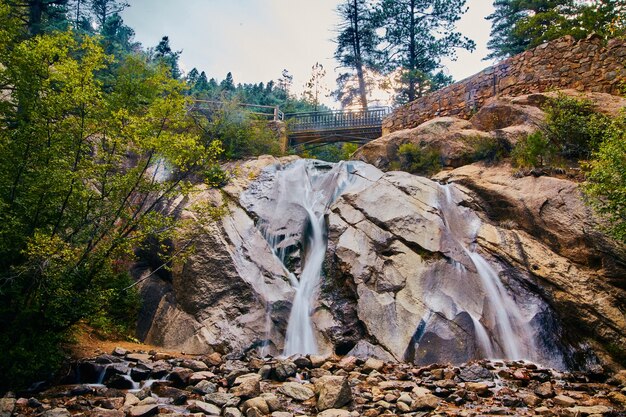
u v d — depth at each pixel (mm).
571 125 12164
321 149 26406
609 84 13609
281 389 6629
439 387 6738
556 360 8320
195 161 8617
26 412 5500
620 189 7539
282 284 10398
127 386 6723
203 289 10016
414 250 10180
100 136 7793
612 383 7336
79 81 6906
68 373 7031
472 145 13781
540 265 9633
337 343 8922
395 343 8508
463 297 9203
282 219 12078
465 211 11477
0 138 6691
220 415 5695
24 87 6957
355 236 10711
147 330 9984
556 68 14914
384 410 5902
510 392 6594
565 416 5582
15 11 14766
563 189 10531
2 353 6211
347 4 33312
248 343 9016
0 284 6434
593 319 8531
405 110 19281
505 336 8820
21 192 6832
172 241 10992
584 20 16766
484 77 16828
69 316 6969
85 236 7305
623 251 8930
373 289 9539
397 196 11477
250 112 17469
